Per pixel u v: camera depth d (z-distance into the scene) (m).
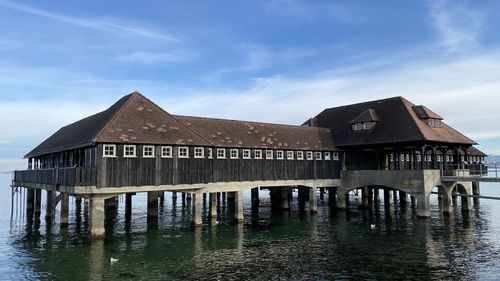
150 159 27.11
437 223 31.50
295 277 17.75
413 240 25.17
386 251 22.41
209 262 20.28
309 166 38.22
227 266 19.55
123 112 27.88
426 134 34.44
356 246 23.75
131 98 29.52
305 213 38.78
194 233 27.92
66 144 30.83
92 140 24.72
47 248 23.39
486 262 19.89
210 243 24.70
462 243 24.14
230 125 36.34
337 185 39.94
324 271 18.66
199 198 30.05
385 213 38.22
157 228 30.03
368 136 38.91
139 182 26.45
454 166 39.06
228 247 23.62
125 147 26.08
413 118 36.88
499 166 45.47
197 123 33.91
